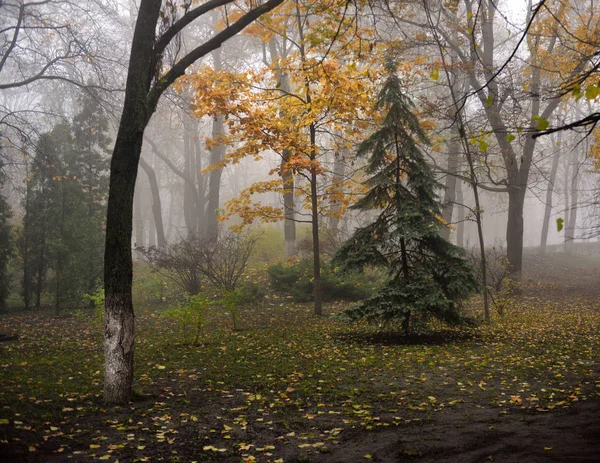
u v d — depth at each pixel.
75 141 21.83
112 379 6.75
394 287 11.43
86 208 20.34
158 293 18.80
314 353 10.19
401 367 8.89
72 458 4.80
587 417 5.70
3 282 18.98
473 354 10.03
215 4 7.78
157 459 4.90
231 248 20.17
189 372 8.59
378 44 14.95
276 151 14.48
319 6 9.59
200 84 13.85
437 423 5.84
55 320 16.28
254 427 5.87
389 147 11.84
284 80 21.94
